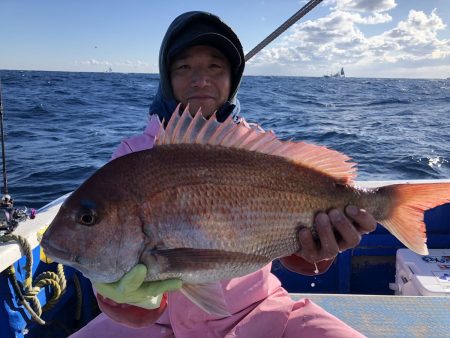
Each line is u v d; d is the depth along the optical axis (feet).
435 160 10.49
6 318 2.70
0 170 9.14
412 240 2.19
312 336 2.31
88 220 1.76
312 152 2.11
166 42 2.66
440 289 3.28
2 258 2.58
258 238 1.97
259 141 2.05
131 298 1.79
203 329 2.36
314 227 2.06
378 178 9.15
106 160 10.26
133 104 26.09
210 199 1.89
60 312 3.38
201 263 1.85
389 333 2.81
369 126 16.71
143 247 1.79
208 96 2.71
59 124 16.74
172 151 1.91
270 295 2.58
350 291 4.10
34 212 3.25
